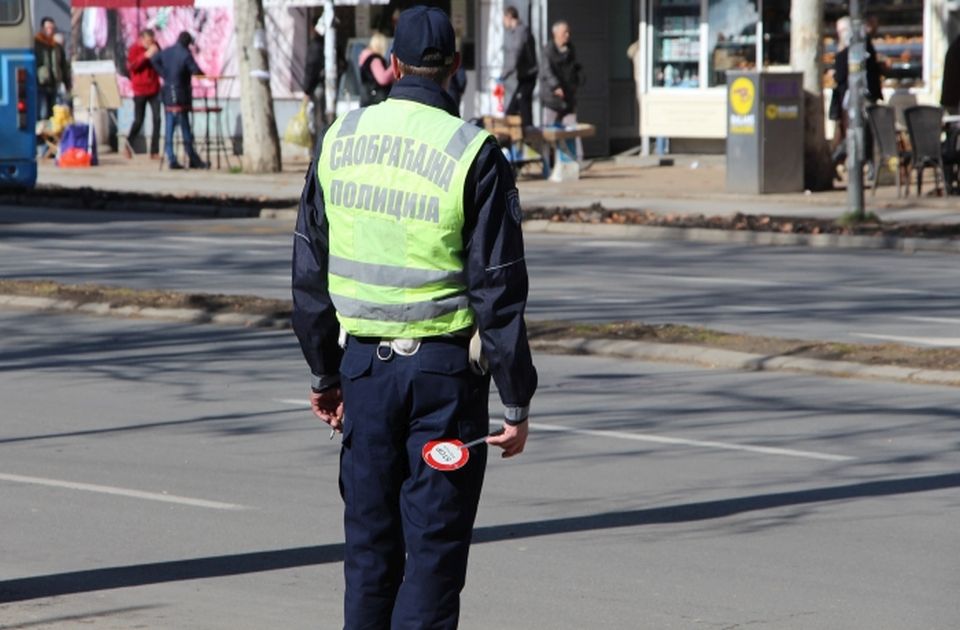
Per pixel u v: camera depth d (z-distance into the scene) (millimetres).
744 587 17812
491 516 20953
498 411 27688
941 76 75625
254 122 80125
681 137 84312
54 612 16844
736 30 81750
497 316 12414
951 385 29750
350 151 12891
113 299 39344
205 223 61781
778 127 66062
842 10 80250
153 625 16359
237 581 18078
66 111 87188
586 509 21312
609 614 16812
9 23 59969
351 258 12797
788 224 55281
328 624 16469
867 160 69500
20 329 36844
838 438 25594
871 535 20000
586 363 32438
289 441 25625
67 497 22062
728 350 32312
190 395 29406
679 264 48125
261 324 36969
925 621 16625
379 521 13086
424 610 12742
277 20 91750
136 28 96438
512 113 76500
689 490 22344
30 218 63469
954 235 52656
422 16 12930
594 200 66562
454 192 12469
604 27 86250
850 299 40312
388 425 12836
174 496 22094
